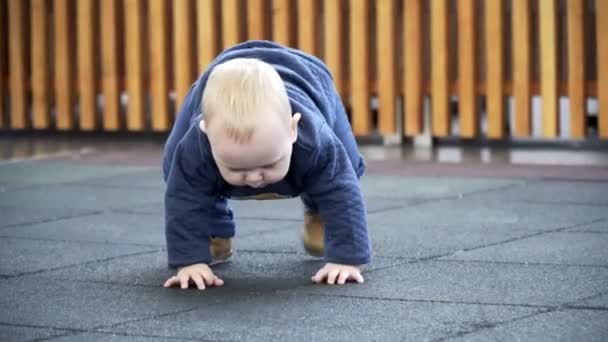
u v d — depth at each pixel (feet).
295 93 9.99
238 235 12.98
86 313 9.34
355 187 10.21
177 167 10.06
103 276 10.81
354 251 10.19
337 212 10.14
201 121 9.43
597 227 13.17
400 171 18.89
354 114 23.26
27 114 25.88
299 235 12.91
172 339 8.50
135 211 14.99
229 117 9.05
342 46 23.47
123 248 12.32
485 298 9.62
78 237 13.05
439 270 10.80
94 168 19.67
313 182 10.08
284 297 9.76
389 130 23.12
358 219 10.19
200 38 24.11
